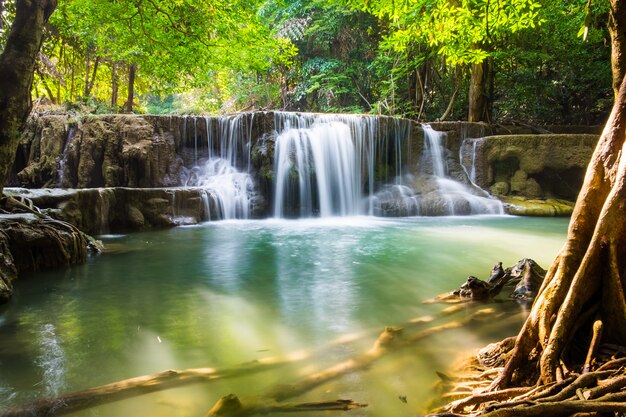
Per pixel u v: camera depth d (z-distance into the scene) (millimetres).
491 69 19281
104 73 22766
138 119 14602
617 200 3084
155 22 8797
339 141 15820
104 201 11016
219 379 3342
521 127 18891
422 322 4637
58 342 4215
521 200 15859
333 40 24172
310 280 6707
